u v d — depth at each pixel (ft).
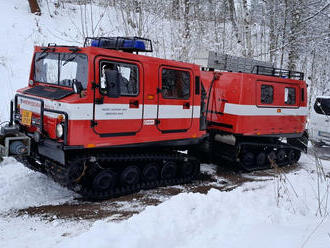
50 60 18.38
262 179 24.71
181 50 48.11
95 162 17.19
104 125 16.44
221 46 54.34
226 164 28.94
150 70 18.39
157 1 50.55
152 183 19.99
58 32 48.32
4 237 12.67
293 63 56.75
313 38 54.54
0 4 49.67
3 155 15.79
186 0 55.01
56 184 19.44
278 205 15.47
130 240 10.21
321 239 10.18
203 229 12.10
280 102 28.25
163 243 10.64
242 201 15.66
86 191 16.78
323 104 36.27
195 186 21.57
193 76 20.98
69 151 16.14
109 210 16.02
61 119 15.23
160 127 19.31
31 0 50.01
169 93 19.67
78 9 57.16
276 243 9.93
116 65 16.83
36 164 18.94
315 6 52.13
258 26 68.03
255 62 29.01
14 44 41.78
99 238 10.39
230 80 25.44
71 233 13.17
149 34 48.11
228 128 25.55
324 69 65.98
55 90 17.15
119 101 16.97
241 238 10.68
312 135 36.27
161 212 13.61
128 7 48.32
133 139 17.95
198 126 21.72
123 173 18.49
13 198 16.98
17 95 18.88
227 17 63.21
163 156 20.26
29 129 17.75
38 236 12.84
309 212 14.42
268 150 28.63
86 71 15.78
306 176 23.71
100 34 47.01
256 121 26.16
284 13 55.88
